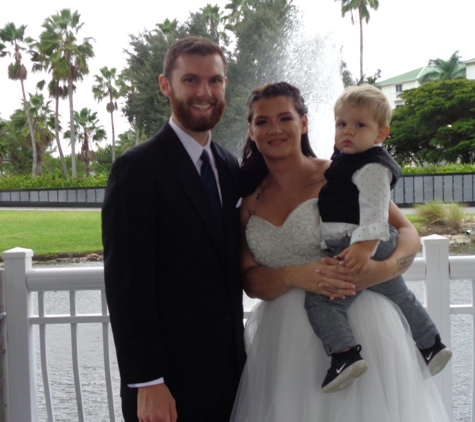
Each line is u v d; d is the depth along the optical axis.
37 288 2.49
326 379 1.96
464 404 3.71
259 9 21.31
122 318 1.88
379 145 2.12
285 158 2.17
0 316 2.46
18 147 49.62
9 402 2.52
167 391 1.93
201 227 1.98
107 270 1.90
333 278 1.96
